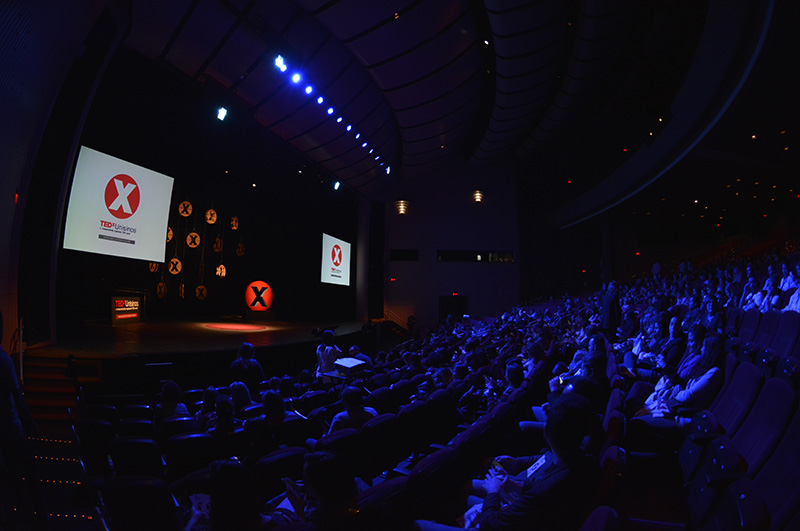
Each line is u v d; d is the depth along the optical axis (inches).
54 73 283.9
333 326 697.6
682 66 749.9
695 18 625.6
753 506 66.4
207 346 383.2
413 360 318.3
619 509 113.2
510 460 126.9
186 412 207.0
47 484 145.4
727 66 462.6
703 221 1105.4
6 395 116.0
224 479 77.3
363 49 475.2
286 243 770.2
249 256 752.3
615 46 666.8
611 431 94.7
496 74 661.3
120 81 413.7
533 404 208.8
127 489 87.4
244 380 259.4
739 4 408.5
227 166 621.3
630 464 127.5
